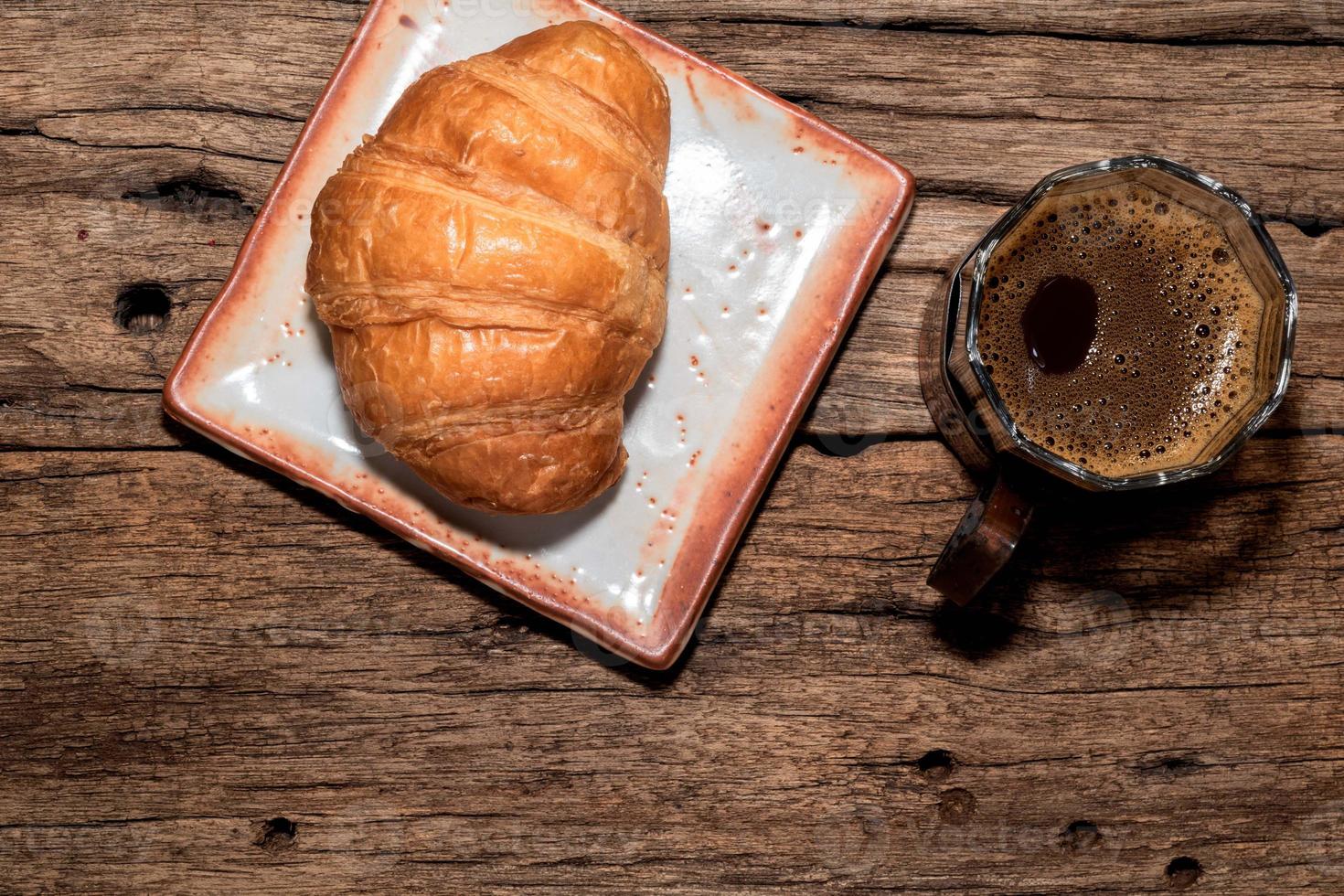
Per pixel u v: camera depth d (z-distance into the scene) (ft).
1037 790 1.85
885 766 1.85
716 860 1.85
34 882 1.84
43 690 1.83
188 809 1.84
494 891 1.85
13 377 1.81
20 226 1.81
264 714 1.83
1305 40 1.85
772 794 1.85
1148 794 1.86
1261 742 1.85
